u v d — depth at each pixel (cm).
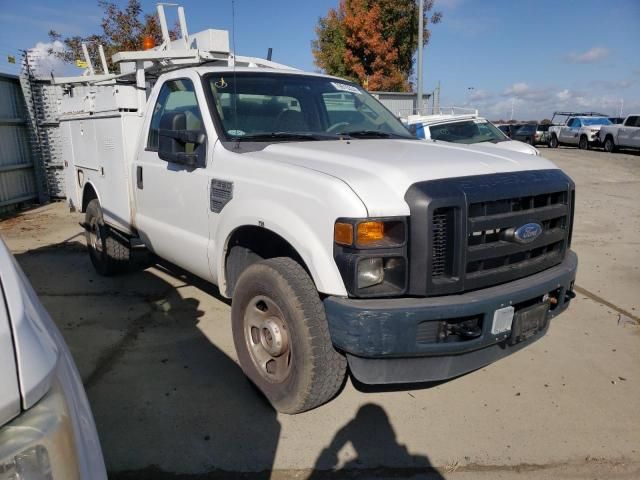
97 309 499
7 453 108
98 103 526
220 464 282
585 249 739
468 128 1066
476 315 275
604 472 280
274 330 310
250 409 333
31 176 1137
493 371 387
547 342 435
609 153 2555
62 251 728
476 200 271
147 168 445
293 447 297
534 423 322
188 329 453
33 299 141
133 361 395
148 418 322
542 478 275
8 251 148
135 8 1730
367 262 263
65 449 118
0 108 1043
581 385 368
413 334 262
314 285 295
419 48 1819
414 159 301
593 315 493
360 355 264
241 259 359
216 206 357
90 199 610
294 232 288
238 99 396
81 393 138
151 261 626
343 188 268
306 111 418
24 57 1080
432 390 359
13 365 112
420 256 263
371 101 480
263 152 345
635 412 335
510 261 298
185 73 417
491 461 288
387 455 292
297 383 300
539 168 326
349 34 2495
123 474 273
